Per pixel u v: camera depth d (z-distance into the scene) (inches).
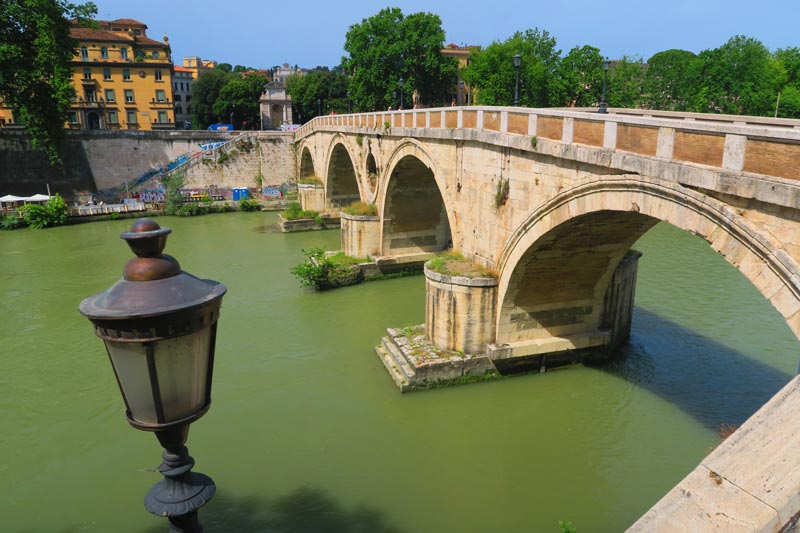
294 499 586.9
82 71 2962.6
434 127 969.5
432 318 832.9
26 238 1749.5
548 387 791.1
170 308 137.9
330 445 674.8
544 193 667.4
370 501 582.2
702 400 741.9
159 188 2246.6
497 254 786.2
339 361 886.4
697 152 458.3
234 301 1165.1
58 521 568.4
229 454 660.1
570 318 826.2
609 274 796.6
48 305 1160.8
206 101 3688.5
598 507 566.3
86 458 668.1
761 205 409.1
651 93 2935.5
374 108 2837.1
